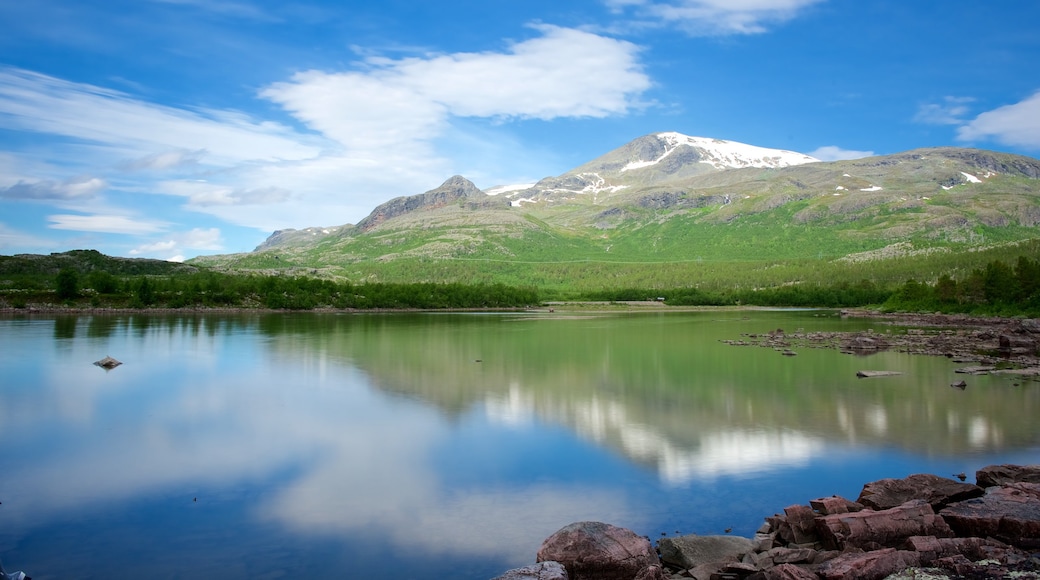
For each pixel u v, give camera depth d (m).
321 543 21.09
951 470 28.25
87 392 47.03
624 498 24.98
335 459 30.31
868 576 15.09
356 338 92.25
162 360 65.31
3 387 49.00
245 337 92.38
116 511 23.92
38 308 143.88
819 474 27.73
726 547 19.23
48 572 19.11
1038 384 51.19
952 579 14.68
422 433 35.09
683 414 39.88
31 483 26.94
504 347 80.19
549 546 17.75
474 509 24.00
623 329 114.25
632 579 17.12
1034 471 23.38
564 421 37.88
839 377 54.94
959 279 194.12
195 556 20.16
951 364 63.69
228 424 37.28
